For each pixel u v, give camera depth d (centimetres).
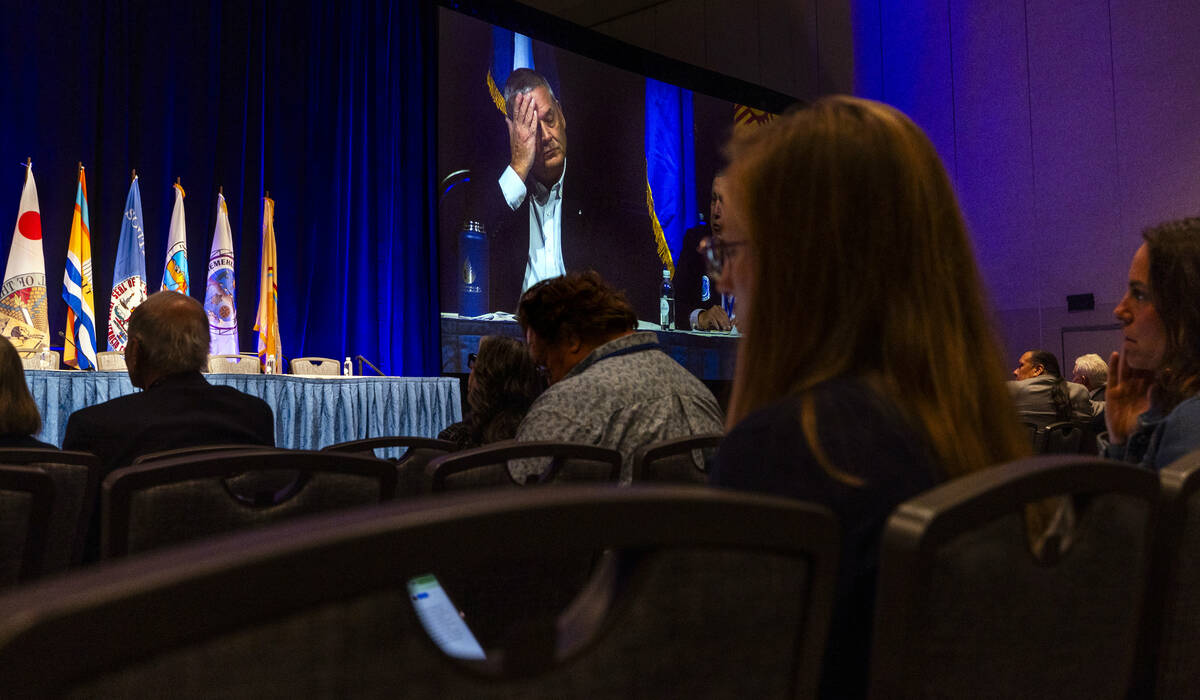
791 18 1099
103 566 28
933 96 1038
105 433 183
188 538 110
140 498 106
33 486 104
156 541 108
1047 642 57
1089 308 937
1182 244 139
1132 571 63
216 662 29
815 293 68
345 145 733
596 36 883
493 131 808
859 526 58
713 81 987
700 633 39
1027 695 57
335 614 31
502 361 244
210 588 27
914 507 49
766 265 70
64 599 25
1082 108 956
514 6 824
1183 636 75
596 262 870
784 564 42
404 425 608
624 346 204
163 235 629
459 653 35
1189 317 137
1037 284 973
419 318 759
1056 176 967
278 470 116
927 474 61
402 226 762
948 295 68
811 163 68
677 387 198
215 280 633
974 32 1019
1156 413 145
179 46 644
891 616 49
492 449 129
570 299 210
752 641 41
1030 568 55
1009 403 71
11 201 566
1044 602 56
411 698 33
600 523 35
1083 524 59
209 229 658
